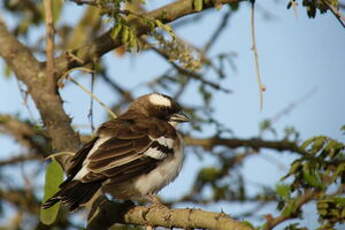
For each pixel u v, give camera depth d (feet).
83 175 33.58
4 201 44.65
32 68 38.17
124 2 33.86
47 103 36.22
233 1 37.01
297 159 27.32
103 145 35.83
